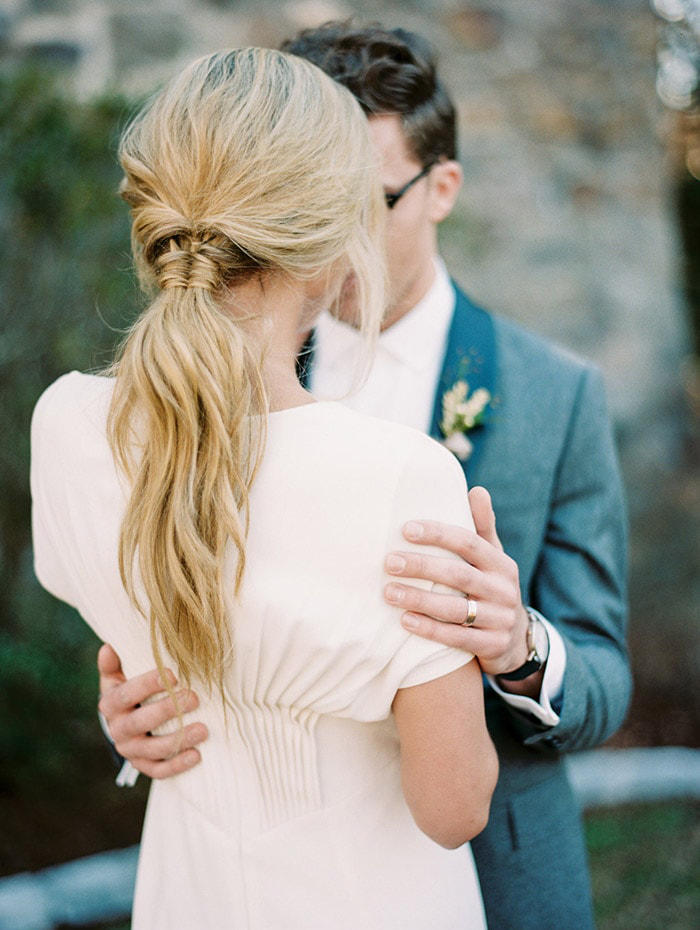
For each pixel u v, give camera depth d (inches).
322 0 177.3
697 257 229.5
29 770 129.0
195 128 41.3
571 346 196.2
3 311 123.1
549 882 63.0
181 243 42.0
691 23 208.2
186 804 47.4
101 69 155.2
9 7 151.6
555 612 64.7
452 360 66.9
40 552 51.4
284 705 42.7
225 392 39.5
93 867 114.4
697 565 187.3
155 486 40.3
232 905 44.7
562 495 66.5
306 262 41.4
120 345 45.7
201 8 165.0
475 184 190.7
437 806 42.2
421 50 69.2
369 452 40.1
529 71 199.3
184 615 41.1
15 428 125.6
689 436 204.7
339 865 43.5
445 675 40.9
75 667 128.5
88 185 124.4
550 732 57.1
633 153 208.1
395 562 39.4
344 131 42.6
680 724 167.8
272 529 40.5
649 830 132.9
